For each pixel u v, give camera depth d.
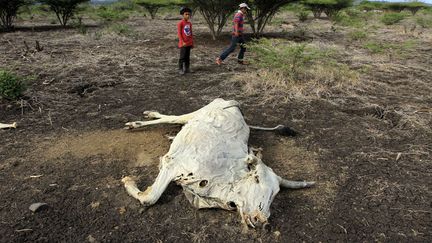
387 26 21.09
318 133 5.67
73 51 11.13
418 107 6.80
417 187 4.29
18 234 3.38
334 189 4.21
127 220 3.63
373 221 3.70
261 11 14.56
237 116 4.67
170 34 15.56
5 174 4.36
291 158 4.88
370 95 7.52
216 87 7.73
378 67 9.88
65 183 4.21
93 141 5.23
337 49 11.88
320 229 3.56
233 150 3.95
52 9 19.70
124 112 6.34
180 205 3.84
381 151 5.10
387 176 4.51
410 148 5.22
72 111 6.38
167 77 8.47
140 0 23.81
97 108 6.52
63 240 3.34
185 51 8.53
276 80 7.75
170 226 3.56
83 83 7.80
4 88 6.45
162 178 3.79
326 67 8.62
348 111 6.63
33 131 5.56
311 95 7.25
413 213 3.83
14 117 6.05
